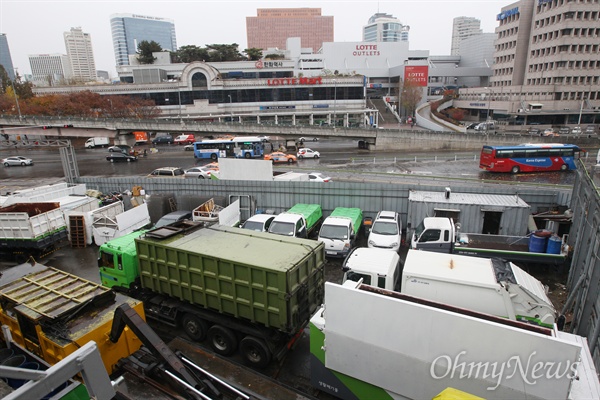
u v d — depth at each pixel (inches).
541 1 2859.3
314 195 813.9
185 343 393.4
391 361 273.9
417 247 587.5
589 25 2637.8
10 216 650.8
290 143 2052.2
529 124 2743.6
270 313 356.8
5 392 160.1
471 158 1694.1
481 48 4972.9
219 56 3558.1
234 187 868.6
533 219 658.2
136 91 2888.8
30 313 337.4
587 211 484.4
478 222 656.4
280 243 413.4
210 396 309.0
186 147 2108.8
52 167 1681.8
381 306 269.6
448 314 245.1
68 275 408.5
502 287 344.2
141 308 378.0
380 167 1509.6
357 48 4045.3
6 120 2032.5
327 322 297.6
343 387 310.3
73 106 2425.0
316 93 2967.5
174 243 414.0
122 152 1801.2
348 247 620.1
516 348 227.9
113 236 706.2
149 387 326.0
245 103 2925.7
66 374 162.2
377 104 3565.5
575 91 2728.8
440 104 3614.7
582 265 477.4
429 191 741.9
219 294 382.9
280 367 383.9
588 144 1875.0
